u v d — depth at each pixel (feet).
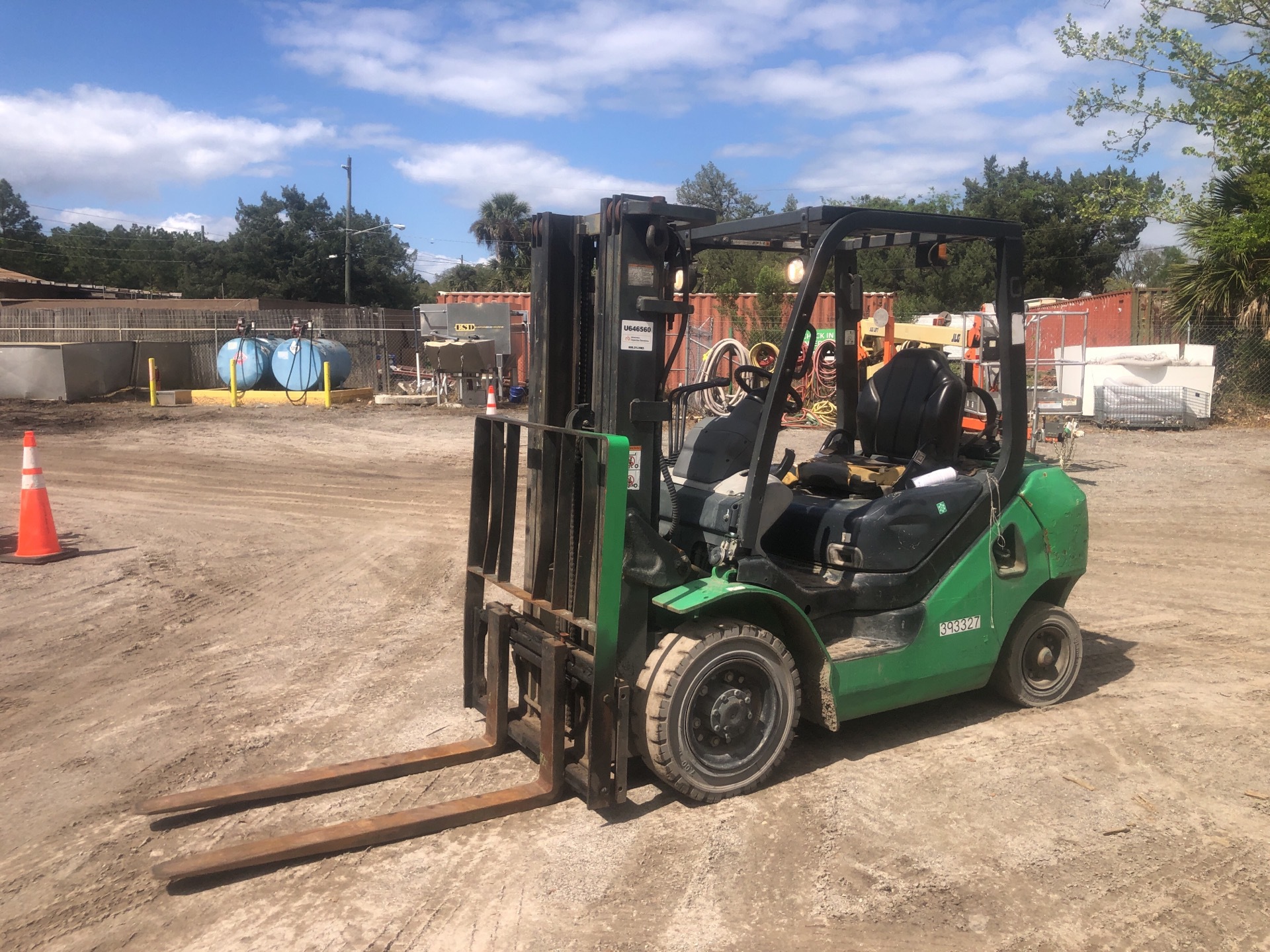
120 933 9.91
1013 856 11.50
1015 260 14.93
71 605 22.06
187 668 18.20
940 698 16.83
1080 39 56.70
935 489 14.93
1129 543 29.17
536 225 13.38
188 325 91.86
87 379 71.72
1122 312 65.82
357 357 82.43
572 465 12.41
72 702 16.39
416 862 11.28
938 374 15.78
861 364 40.01
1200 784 13.47
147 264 242.78
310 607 22.41
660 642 12.65
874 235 16.14
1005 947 9.70
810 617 13.93
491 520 14.32
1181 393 54.39
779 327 66.28
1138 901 10.55
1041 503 15.97
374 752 14.42
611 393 12.67
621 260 12.43
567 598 12.62
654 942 9.77
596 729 11.94
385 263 186.50
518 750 14.43
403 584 24.49
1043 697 16.44
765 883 10.87
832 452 17.42
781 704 13.16
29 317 93.09
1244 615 22.13
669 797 13.05
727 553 13.29
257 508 34.27
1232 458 44.37
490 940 9.80
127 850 11.62
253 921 10.12
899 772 13.85
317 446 49.55
